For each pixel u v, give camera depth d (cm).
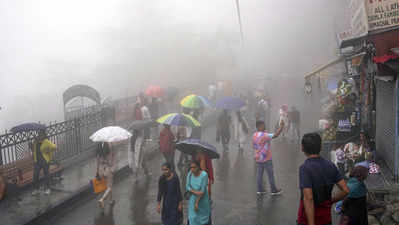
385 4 864
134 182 1030
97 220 769
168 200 604
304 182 359
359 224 540
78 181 998
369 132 1084
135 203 864
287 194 891
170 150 1021
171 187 602
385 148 931
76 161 1188
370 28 883
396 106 802
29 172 966
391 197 696
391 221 631
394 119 824
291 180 1006
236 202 844
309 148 371
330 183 365
